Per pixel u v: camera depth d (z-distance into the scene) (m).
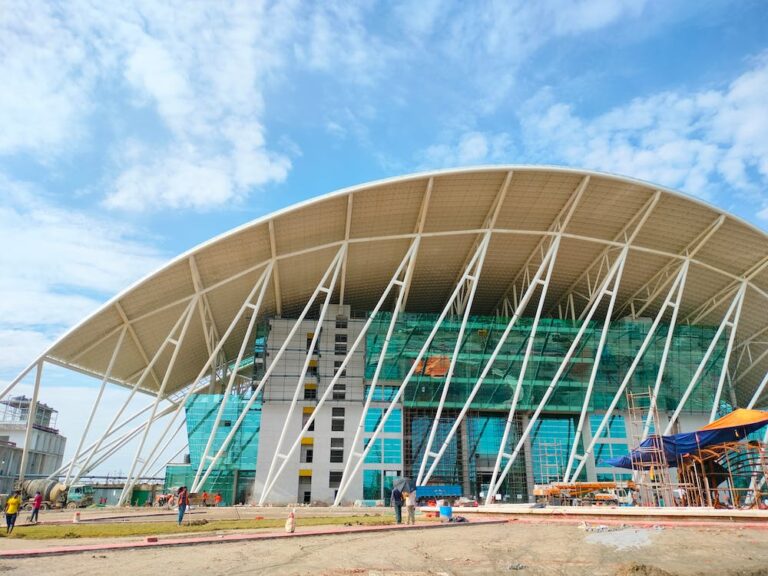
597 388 61.88
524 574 12.61
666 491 36.19
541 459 60.06
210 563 13.70
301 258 53.34
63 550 15.56
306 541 19.02
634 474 54.38
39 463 97.88
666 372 63.53
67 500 49.59
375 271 58.81
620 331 62.84
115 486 58.84
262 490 55.12
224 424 58.38
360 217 50.34
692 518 25.52
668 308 67.69
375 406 58.97
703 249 56.28
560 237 52.78
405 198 49.22
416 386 59.50
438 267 59.78
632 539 19.47
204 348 63.31
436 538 20.02
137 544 17.00
